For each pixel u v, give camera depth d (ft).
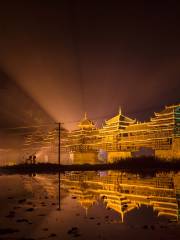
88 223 54.03
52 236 45.06
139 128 276.00
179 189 107.34
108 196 91.97
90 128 349.20
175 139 241.14
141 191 103.50
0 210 67.67
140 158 260.21
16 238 43.96
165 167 236.22
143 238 43.65
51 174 214.90
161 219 57.52
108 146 308.40
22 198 87.56
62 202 79.36
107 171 237.04
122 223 53.93
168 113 250.37
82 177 177.37
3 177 184.34
